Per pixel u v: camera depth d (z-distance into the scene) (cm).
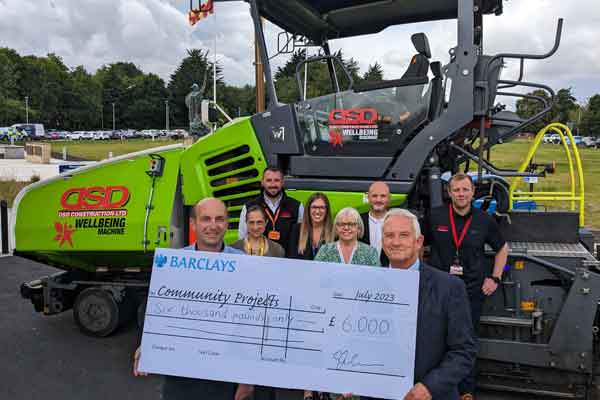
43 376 471
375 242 404
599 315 402
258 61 487
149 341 261
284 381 247
